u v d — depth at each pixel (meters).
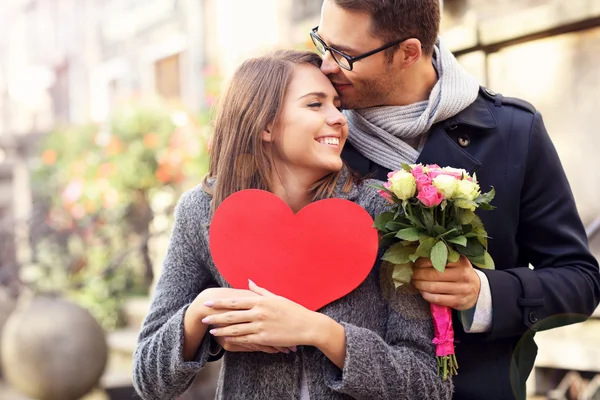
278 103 1.65
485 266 1.61
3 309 6.36
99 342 5.01
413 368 1.57
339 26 1.81
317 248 1.62
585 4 3.21
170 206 6.05
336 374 1.58
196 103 7.69
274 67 1.68
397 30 1.80
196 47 7.72
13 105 12.46
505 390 1.83
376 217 1.61
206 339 1.65
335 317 1.62
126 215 6.36
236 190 1.71
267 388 1.63
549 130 3.46
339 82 1.84
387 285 1.65
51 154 7.08
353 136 1.93
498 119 1.94
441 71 1.93
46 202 7.53
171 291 1.75
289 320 1.52
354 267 1.61
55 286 7.00
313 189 1.71
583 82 3.34
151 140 6.05
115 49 9.65
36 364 4.85
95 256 6.64
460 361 1.83
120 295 6.39
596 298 1.92
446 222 1.60
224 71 7.23
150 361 1.67
